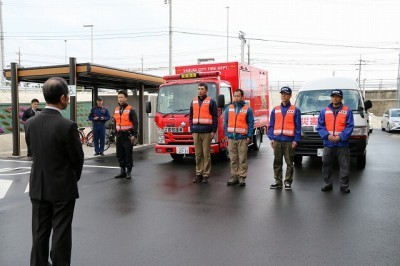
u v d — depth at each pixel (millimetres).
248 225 5242
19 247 4492
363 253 4223
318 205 6246
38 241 3426
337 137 7062
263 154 13133
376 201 6492
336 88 10391
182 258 4137
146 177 8945
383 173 9195
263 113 14930
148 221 5465
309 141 9438
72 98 12242
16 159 12297
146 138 16891
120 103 8711
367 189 7418
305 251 4297
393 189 7414
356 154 9391
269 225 5234
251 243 4562
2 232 5035
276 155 7488
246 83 12680
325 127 7258
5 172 9750
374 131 28391
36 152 3359
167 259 4113
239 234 4883
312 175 8938
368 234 4840
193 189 7562
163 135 10594
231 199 6707
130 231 5035
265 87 15297
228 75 11930
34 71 12844
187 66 12477
